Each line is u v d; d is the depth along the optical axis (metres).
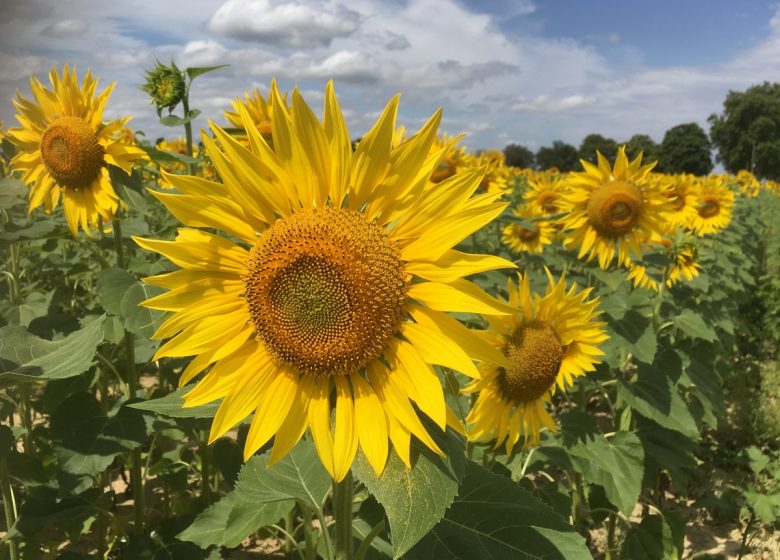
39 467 3.92
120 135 4.95
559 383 3.80
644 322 5.08
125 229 4.52
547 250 9.88
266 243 2.11
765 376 8.07
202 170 7.77
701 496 5.67
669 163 80.50
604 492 4.90
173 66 4.97
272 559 4.79
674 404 4.88
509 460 4.00
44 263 7.04
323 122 2.10
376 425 1.98
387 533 2.85
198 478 5.73
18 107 4.49
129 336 3.83
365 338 2.02
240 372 2.14
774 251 16.36
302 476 2.71
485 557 2.18
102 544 4.30
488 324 3.94
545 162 84.38
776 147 79.88
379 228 2.07
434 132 2.04
